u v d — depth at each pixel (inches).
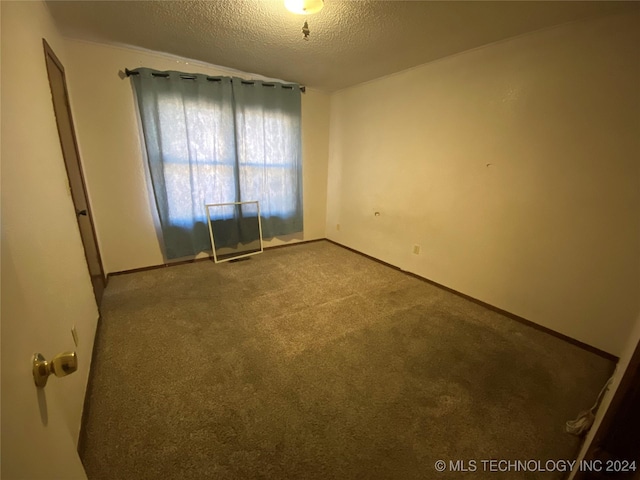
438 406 57.3
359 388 61.1
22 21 51.0
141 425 51.1
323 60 103.7
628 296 69.0
